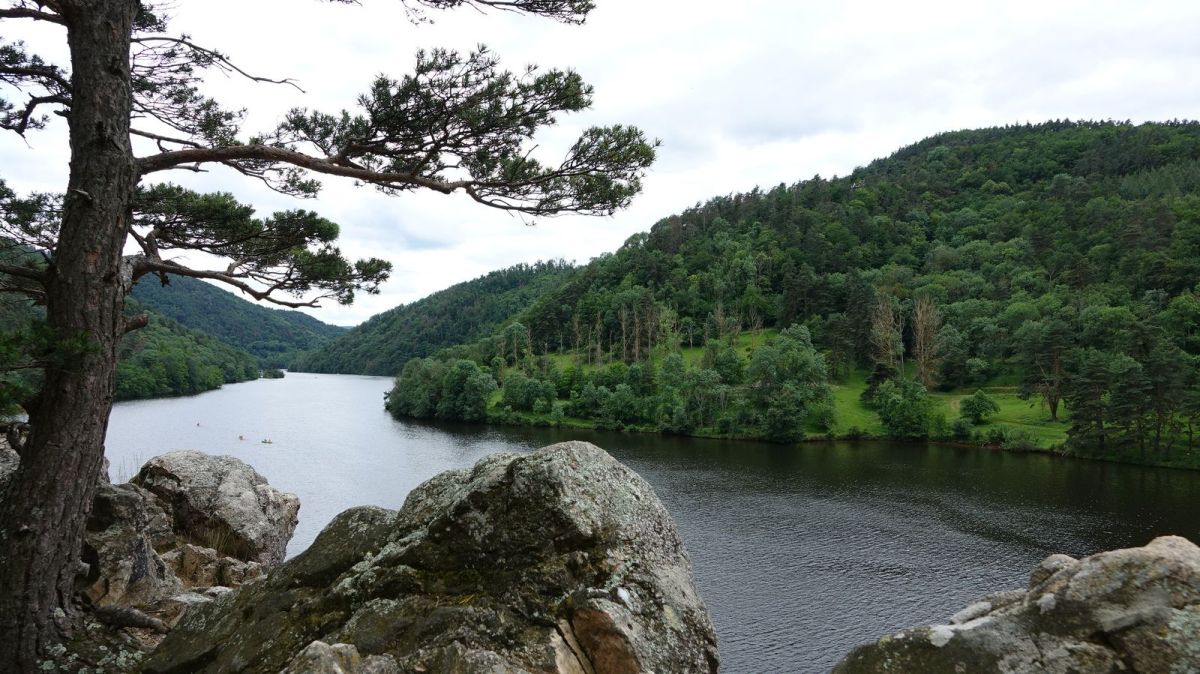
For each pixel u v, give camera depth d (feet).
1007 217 625.00
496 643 15.26
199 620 18.92
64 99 27.55
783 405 301.22
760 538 149.28
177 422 300.81
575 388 408.46
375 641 15.51
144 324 25.40
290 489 196.65
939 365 371.35
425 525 18.34
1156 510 170.60
